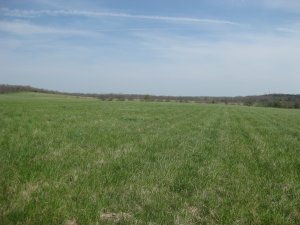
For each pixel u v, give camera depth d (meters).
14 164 10.94
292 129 31.33
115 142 16.80
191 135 22.03
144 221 6.98
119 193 8.63
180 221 7.11
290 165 13.48
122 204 7.88
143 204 7.97
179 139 19.42
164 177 10.30
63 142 15.91
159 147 16.17
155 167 11.64
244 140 21.12
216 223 7.23
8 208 7.08
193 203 8.27
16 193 8.04
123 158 12.82
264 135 24.92
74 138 17.50
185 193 9.02
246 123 36.66
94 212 7.24
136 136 19.72
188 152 15.17
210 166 12.39
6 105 49.31
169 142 17.83
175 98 195.88
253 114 60.44
